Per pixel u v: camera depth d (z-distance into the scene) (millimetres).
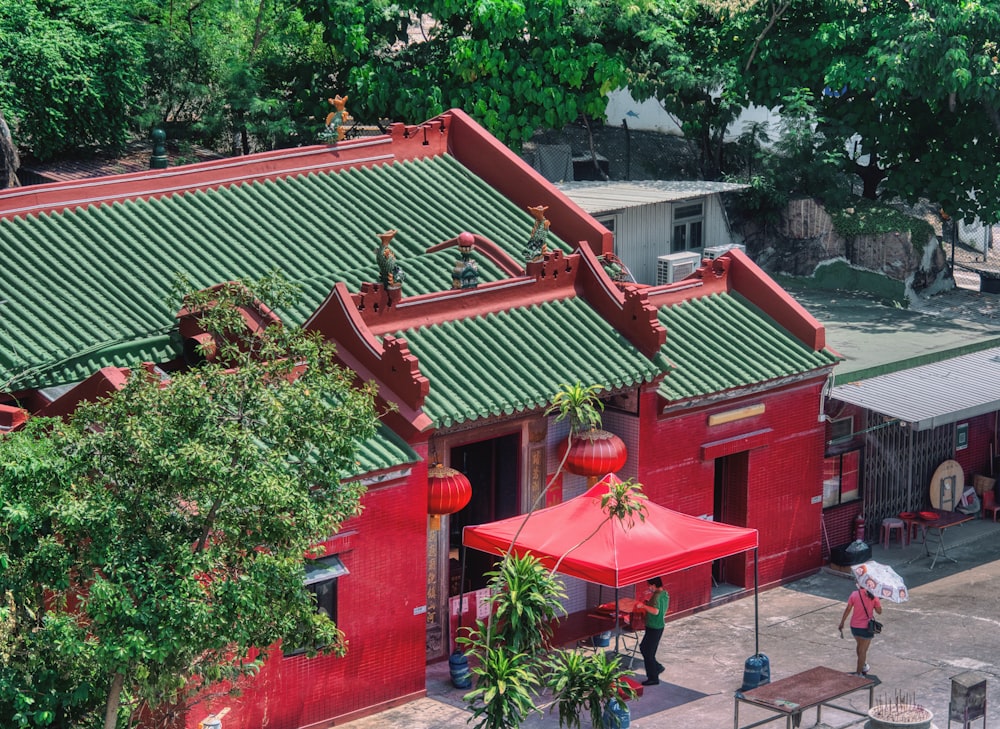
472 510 24625
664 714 21609
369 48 40125
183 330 24047
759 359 26266
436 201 28969
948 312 35156
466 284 24281
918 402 27484
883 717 19062
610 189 35594
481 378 23016
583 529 21656
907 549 28797
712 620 25500
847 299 36031
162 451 14398
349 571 21156
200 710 19703
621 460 24156
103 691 15250
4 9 37469
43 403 22578
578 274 25516
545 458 24625
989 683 22531
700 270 27547
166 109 41812
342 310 22391
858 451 28438
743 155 40594
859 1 38250
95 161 38938
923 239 36906
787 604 26281
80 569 14891
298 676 20859
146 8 42438
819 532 27797
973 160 37531
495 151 29781
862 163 42312
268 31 43625
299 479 15500
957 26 34469
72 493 14383
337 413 15688
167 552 14594
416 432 21562
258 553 15008
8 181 34062
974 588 26797
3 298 23953
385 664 21891
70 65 37531
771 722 21234
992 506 30531
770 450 26625
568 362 23953
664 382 24938
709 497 25984
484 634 17797
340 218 27828
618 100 45469
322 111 41000
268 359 16094
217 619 14523
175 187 27281
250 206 27547
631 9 38594
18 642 14766
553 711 21719
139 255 25641
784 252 37969
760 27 38938
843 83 36875
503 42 39219
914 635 24531
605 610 24250
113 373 20062
